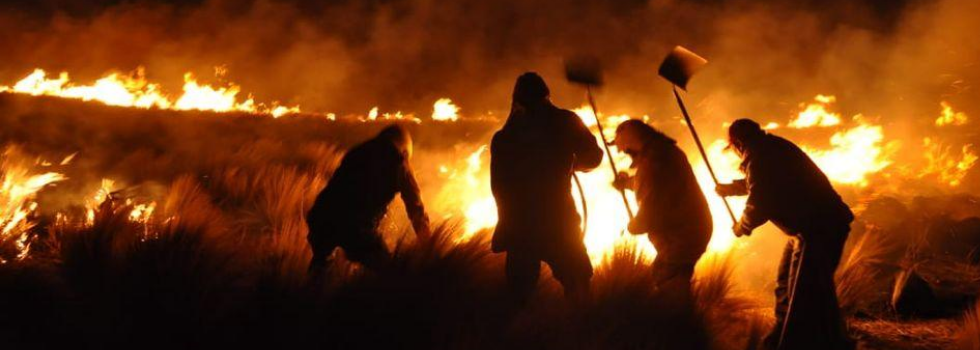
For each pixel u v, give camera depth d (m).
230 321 4.42
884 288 6.43
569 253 5.00
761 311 5.83
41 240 6.34
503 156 5.01
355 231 5.20
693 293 5.42
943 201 9.25
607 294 5.08
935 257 7.29
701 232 5.13
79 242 5.21
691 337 4.82
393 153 5.30
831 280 4.62
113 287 4.63
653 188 5.11
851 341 4.67
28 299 4.62
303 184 7.96
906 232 7.79
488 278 5.34
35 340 4.29
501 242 5.00
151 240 5.18
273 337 4.30
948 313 5.95
